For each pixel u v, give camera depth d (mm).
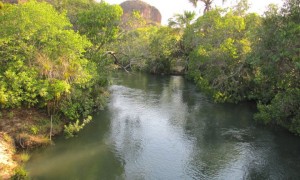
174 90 31453
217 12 34625
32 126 15211
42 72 14500
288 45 15242
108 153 14570
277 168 13289
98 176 12281
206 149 15398
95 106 21766
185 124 19547
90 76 16641
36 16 15055
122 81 36844
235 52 24094
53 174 12219
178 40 45406
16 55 14281
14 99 13461
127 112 22141
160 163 13711
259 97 23891
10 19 14836
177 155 14617
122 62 25938
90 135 16859
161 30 44625
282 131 18078
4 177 11125
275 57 15891
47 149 14562
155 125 19266
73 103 18281
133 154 14609
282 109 17094
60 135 16234
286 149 15336
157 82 36719
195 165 13578
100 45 21875
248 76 24906
